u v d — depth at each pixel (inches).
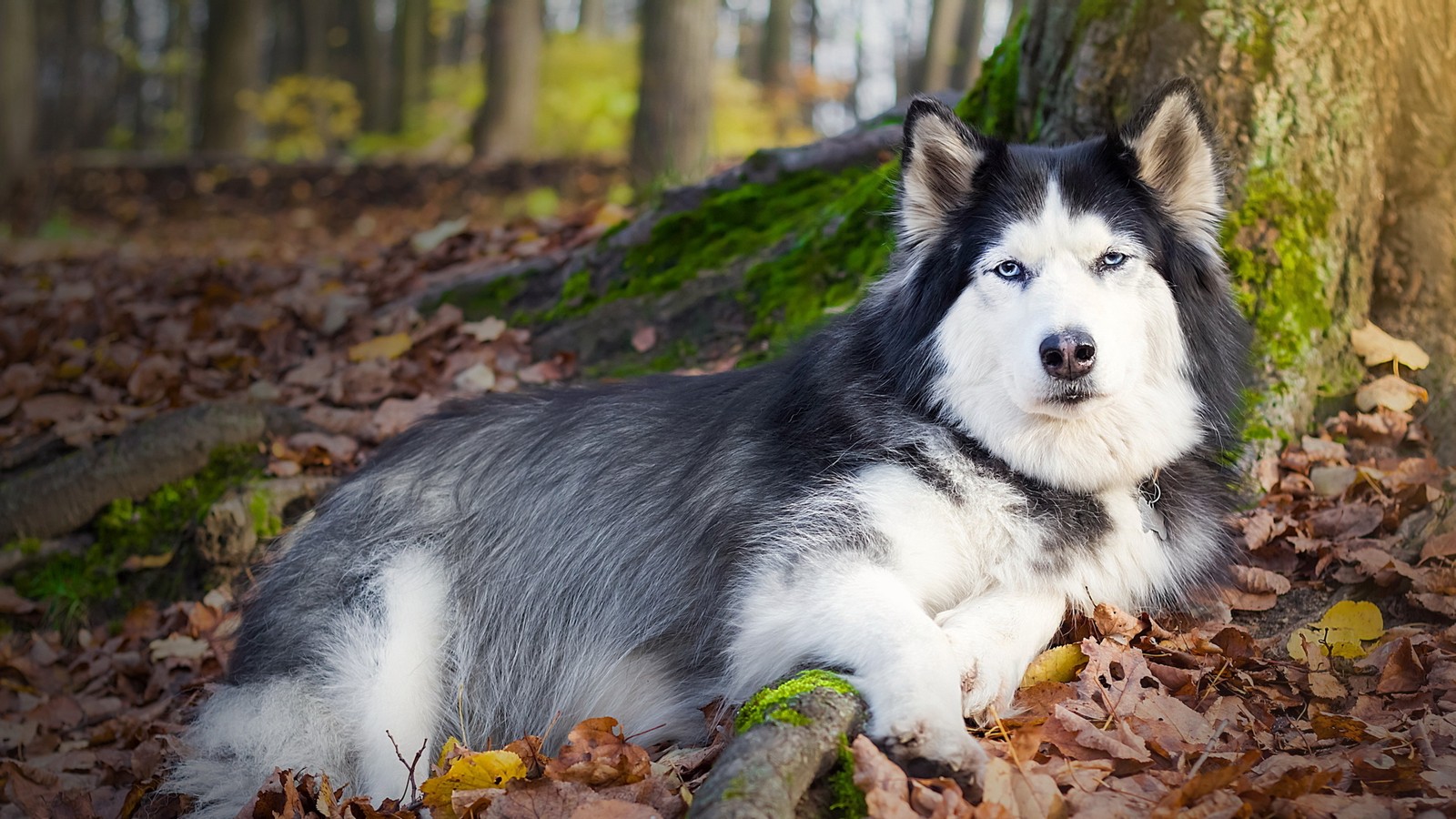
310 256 416.2
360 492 150.6
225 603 192.2
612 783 109.3
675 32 571.8
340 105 1139.9
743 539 125.4
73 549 205.8
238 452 209.2
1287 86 164.4
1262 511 149.3
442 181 652.7
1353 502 149.2
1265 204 165.8
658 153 579.8
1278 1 163.3
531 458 144.6
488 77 832.9
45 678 189.3
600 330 226.7
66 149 1270.9
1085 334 112.8
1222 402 132.3
